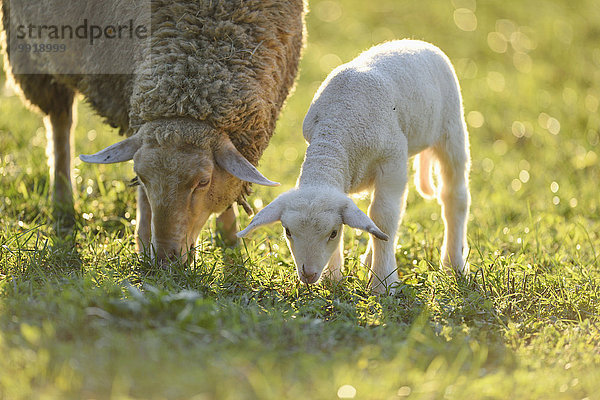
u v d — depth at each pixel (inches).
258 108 385.4
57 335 284.8
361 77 378.6
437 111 408.5
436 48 426.9
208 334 290.2
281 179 593.0
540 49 1050.1
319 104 385.4
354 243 444.8
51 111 502.3
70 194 490.0
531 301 358.6
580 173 633.6
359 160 374.3
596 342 321.7
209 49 378.9
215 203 386.9
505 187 602.9
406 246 432.8
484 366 295.3
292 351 286.8
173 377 254.4
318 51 1063.6
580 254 444.5
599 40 1076.5
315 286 371.2
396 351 290.4
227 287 364.8
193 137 367.2
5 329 287.4
